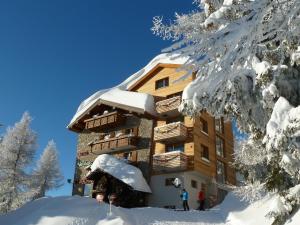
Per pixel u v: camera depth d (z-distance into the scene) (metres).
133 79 26.83
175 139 21.48
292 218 7.97
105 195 21.09
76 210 12.52
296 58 6.64
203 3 7.46
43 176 39.31
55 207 12.83
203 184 22.22
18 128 28.97
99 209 12.94
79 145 26.78
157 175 21.42
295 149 6.04
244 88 7.31
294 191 7.60
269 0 4.30
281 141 6.04
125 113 24.81
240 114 8.13
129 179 20.12
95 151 24.48
